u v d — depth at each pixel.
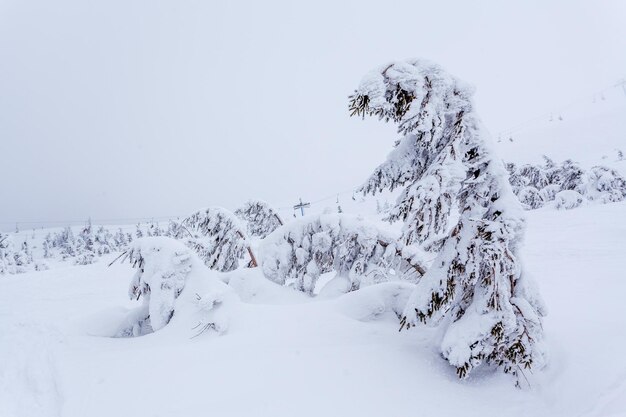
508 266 4.67
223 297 6.87
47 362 5.51
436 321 6.45
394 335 5.96
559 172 36.19
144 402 4.23
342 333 5.91
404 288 6.98
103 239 64.06
